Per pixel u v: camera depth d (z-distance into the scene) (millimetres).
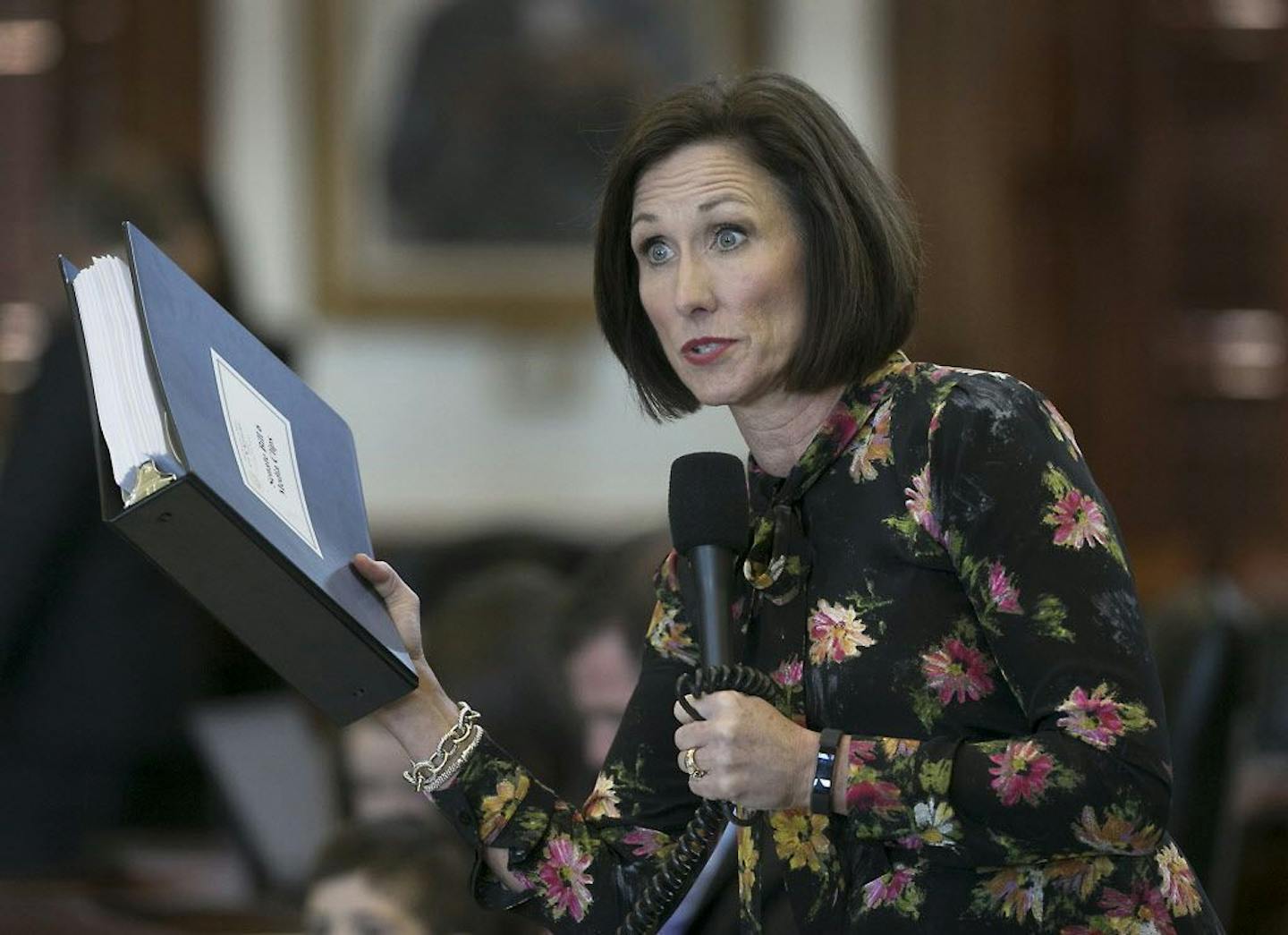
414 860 9789
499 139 32156
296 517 6207
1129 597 5965
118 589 14352
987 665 6082
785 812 6277
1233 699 12164
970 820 5824
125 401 5809
